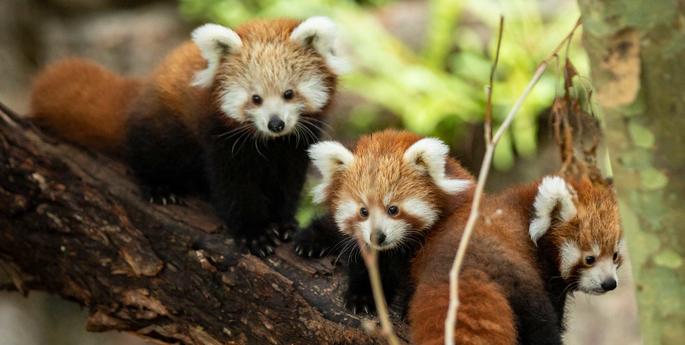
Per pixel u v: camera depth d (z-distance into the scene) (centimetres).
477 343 691
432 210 916
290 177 1158
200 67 1123
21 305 1686
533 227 891
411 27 1988
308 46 1145
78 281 1009
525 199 927
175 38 2089
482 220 866
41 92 1172
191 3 2055
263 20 1199
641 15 535
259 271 959
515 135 1880
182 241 1004
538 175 1922
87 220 1012
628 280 1675
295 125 1110
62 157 1078
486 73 1920
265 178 1142
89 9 2134
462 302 722
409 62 1948
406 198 915
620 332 1733
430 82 1903
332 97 1166
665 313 567
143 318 977
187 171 1146
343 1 2025
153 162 1121
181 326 966
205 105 1104
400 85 1903
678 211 550
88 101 1165
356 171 948
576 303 1792
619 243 909
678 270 558
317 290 937
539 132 1938
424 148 926
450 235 842
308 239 995
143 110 1132
